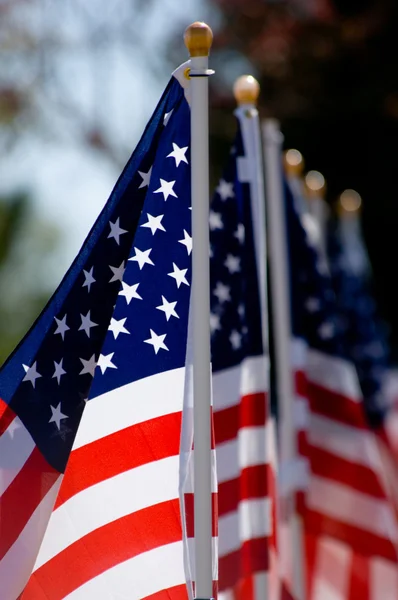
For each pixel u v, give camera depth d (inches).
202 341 276.8
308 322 518.9
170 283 304.2
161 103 309.3
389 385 770.2
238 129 366.9
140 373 301.1
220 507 347.6
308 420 520.7
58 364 302.7
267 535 355.9
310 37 1738.4
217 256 358.9
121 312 301.9
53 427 300.4
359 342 709.3
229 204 363.6
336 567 516.7
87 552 296.5
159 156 308.5
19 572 295.0
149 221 306.0
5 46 1697.8
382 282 1865.2
